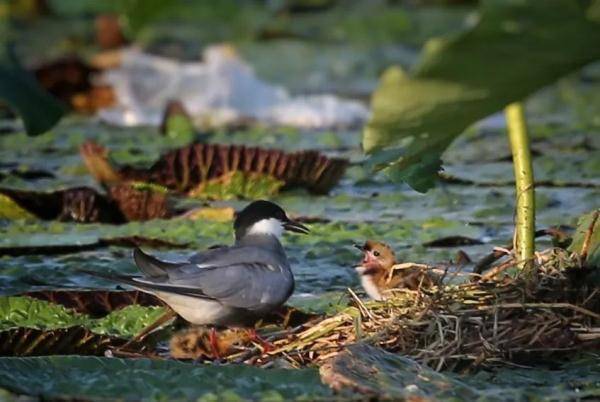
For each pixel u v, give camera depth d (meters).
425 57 7.51
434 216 14.29
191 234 13.55
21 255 12.88
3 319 10.82
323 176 15.48
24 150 18.25
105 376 9.23
